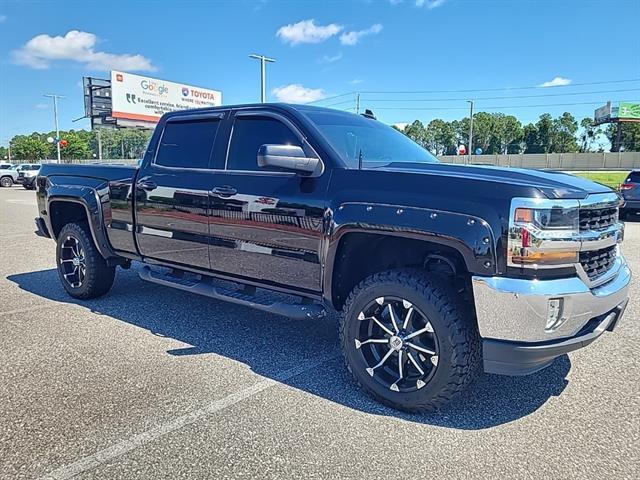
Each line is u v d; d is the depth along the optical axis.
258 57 32.53
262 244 3.57
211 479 2.29
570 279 2.61
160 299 5.36
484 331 2.63
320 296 3.38
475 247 2.59
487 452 2.54
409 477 2.32
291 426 2.77
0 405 2.98
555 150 92.56
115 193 4.70
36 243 9.50
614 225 3.05
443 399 2.82
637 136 86.62
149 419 2.83
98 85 41.03
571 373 3.54
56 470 2.35
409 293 2.85
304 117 3.54
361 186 3.06
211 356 3.80
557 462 2.45
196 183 3.97
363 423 2.82
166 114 4.49
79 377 3.38
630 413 2.96
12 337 4.16
